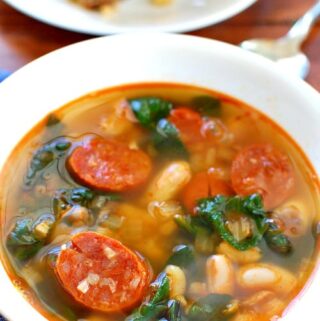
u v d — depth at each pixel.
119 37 0.33
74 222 0.29
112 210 0.30
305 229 0.29
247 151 0.32
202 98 0.34
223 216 0.29
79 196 0.30
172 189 0.31
